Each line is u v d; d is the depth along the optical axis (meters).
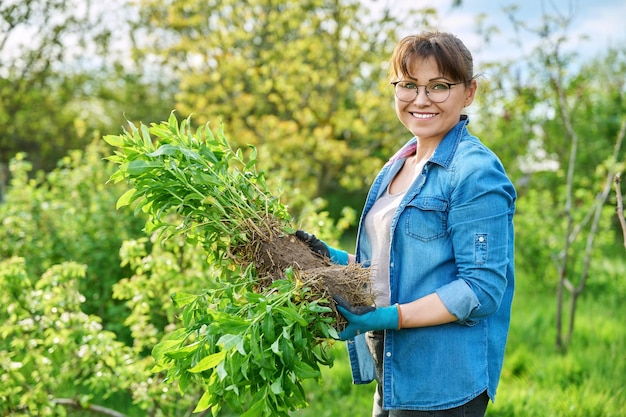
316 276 1.96
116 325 4.88
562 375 4.67
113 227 5.29
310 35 10.84
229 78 10.86
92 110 14.94
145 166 2.06
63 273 3.52
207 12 11.44
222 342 1.73
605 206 7.45
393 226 2.10
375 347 2.24
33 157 13.42
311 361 1.95
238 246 2.17
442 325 2.04
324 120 10.75
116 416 3.59
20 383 3.32
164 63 11.95
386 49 10.59
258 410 1.77
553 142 9.41
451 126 2.13
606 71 11.66
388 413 2.34
